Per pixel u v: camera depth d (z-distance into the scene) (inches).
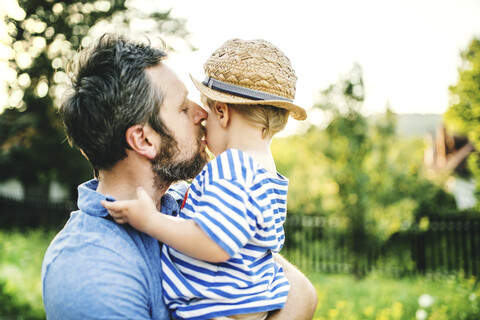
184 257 53.5
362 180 393.7
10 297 241.1
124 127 55.1
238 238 49.2
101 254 50.4
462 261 357.7
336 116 402.0
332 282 340.8
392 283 335.9
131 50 56.9
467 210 514.0
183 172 60.7
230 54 61.1
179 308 52.1
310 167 457.1
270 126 60.9
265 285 55.4
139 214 51.9
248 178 52.6
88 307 47.6
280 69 61.0
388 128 407.2
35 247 433.7
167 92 58.3
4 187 982.4
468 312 216.2
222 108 61.4
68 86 59.2
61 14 779.4
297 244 431.2
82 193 57.9
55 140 762.8
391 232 399.2
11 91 783.7
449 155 1028.5
